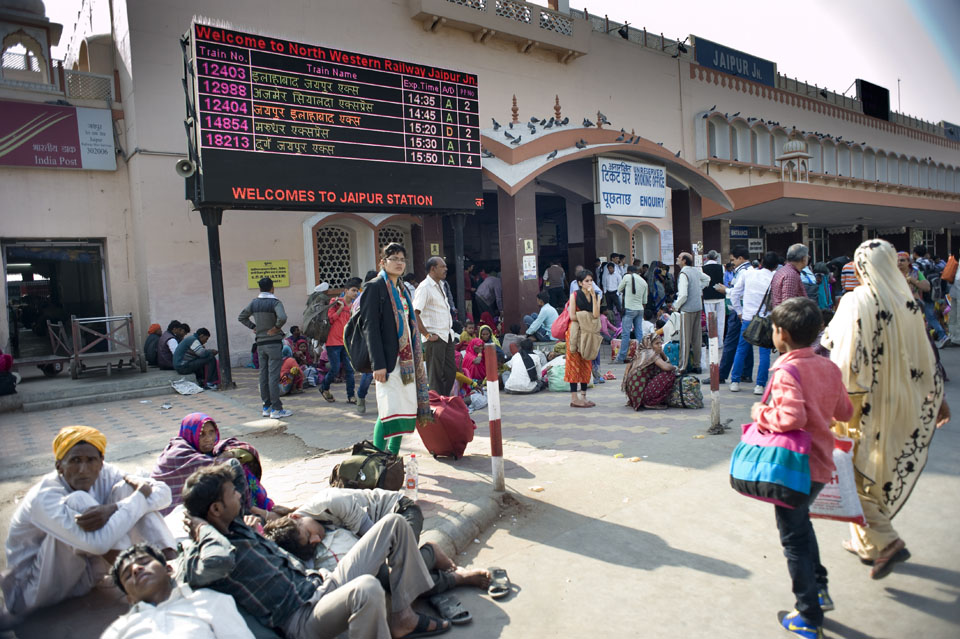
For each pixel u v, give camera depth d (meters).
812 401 2.80
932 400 3.36
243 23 12.44
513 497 4.59
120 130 11.90
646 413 7.14
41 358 11.27
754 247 26.23
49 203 11.30
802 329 2.83
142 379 9.60
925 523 3.91
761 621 2.97
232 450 3.84
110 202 11.89
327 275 13.90
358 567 2.87
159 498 3.33
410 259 15.05
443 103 11.26
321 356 9.97
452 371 6.48
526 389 8.84
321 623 2.63
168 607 2.45
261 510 3.63
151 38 11.38
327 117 9.85
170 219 11.57
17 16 11.04
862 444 3.36
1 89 10.75
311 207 9.84
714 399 6.07
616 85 19.67
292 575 2.82
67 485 3.21
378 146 10.44
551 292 14.58
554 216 23.06
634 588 3.32
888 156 30.20
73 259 11.84
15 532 3.11
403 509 3.51
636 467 5.17
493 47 16.59
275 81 9.32
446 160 11.32
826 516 3.13
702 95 22.42
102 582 3.33
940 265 15.88
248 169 9.06
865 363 3.32
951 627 2.83
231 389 9.65
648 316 15.48
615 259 13.96
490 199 22.06
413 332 4.93
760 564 3.52
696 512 4.24
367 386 7.68
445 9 15.07
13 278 11.32
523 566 3.63
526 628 3.01
